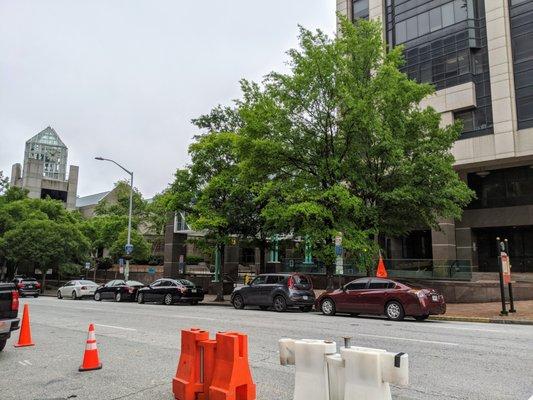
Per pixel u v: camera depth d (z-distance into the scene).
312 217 20.05
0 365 8.15
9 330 9.11
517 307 19.56
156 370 7.60
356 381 4.42
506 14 31.06
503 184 33.34
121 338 11.21
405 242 38.00
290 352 5.18
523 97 30.05
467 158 31.56
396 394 6.16
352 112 19.39
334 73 20.56
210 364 5.57
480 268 34.81
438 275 26.94
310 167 21.77
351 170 20.86
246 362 5.45
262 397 5.99
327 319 15.77
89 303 25.97
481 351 9.28
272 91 21.55
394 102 20.70
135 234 48.41
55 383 6.82
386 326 13.59
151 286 26.06
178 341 10.69
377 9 37.47
